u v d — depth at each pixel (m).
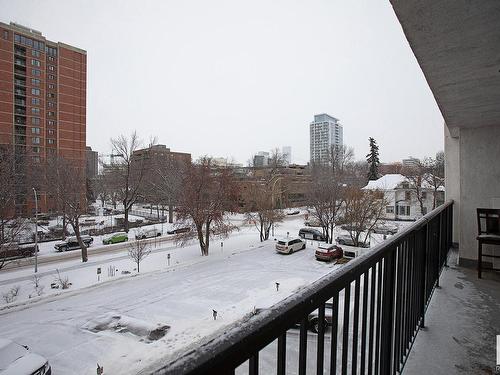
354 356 1.31
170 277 18.73
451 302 3.21
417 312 2.54
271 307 0.79
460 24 2.04
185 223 29.27
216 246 28.47
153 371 0.50
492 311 2.98
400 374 1.98
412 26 2.09
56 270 20.92
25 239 31.19
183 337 10.35
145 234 33.88
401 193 40.03
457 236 6.04
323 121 120.75
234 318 11.68
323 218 30.91
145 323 11.81
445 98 3.49
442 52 2.43
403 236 1.90
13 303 14.64
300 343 0.90
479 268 4.02
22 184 30.00
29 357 7.93
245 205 39.12
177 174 40.84
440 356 2.21
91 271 20.62
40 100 51.88
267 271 19.30
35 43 51.41
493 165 4.50
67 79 55.56
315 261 21.92
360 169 56.53
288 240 24.86
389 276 1.71
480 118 4.25
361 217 25.59
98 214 54.81
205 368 0.52
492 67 2.68
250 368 0.67
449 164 6.29
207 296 14.82
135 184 43.41
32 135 50.78
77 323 12.16
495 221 4.19
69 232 36.03
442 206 4.27
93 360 9.23
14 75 49.22
